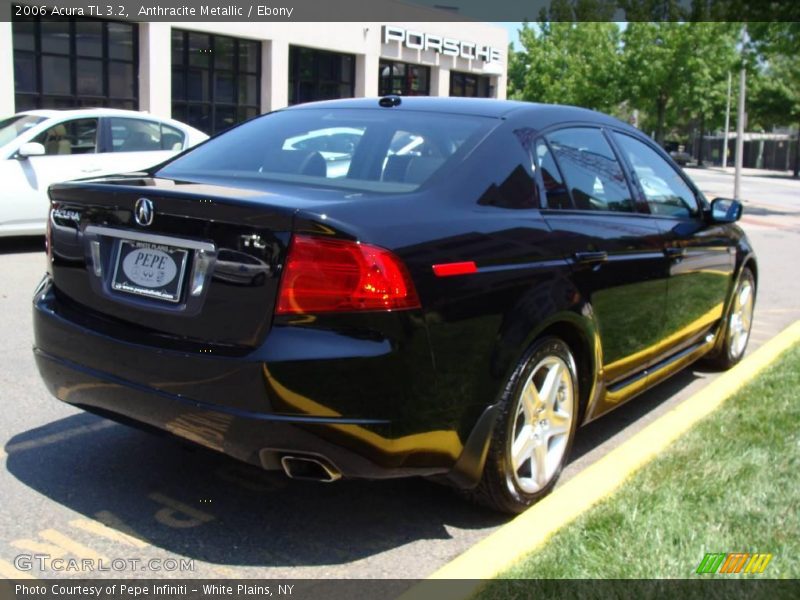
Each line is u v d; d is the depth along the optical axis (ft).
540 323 11.62
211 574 10.42
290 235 9.80
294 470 10.32
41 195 33.06
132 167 35.86
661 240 15.37
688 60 147.23
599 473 12.94
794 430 14.84
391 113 13.74
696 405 16.46
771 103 187.21
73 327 11.43
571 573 10.02
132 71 70.85
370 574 10.56
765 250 46.21
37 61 64.03
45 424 15.17
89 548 10.92
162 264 10.76
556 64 183.32
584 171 14.12
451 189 11.59
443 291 10.36
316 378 9.64
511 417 11.43
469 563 10.30
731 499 12.04
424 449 10.39
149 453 14.03
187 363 10.18
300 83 88.38
